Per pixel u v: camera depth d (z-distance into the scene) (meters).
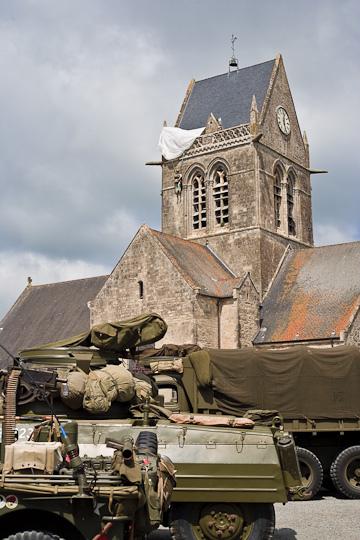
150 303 44.81
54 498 8.49
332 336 41.81
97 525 8.55
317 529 14.50
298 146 57.00
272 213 52.03
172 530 11.66
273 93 54.78
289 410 20.77
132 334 13.73
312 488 19.55
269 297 48.44
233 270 50.38
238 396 20.17
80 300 63.69
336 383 21.14
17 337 63.69
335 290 45.91
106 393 12.04
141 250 46.06
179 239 49.44
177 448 11.70
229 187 51.84
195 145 54.34
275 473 11.68
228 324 44.19
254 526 11.71
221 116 55.44
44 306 66.06
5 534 8.68
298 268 50.00
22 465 8.67
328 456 21.27
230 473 11.61
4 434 10.52
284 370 20.91
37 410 11.97
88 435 11.70
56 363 13.40
